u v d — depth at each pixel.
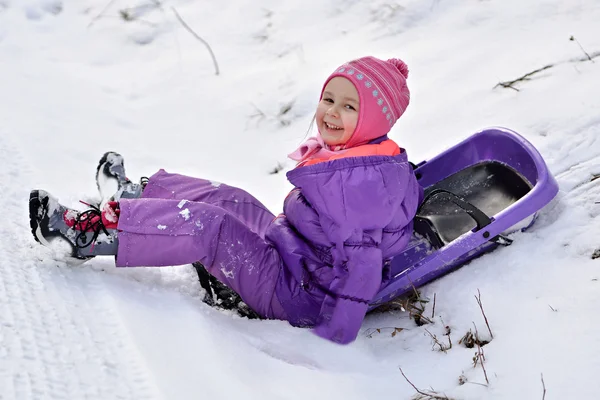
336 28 4.80
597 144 3.23
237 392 1.99
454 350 2.35
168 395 1.92
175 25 5.00
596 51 3.95
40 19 4.98
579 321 2.23
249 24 4.97
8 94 4.04
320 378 2.19
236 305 2.65
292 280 2.60
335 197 2.49
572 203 2.88
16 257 2.47
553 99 3.66
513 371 2.12
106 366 2.00
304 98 4.20
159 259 2.42
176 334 2.20
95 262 2.53
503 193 3.05
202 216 2.44
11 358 1.98
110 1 5.24
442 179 3.26
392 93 2.67
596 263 2.51
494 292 2.55
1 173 3.15
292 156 2.83
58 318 2.17
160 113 4.16
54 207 2.32
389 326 2.66
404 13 4.74
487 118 3.70
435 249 2.91
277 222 2.75
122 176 2.77
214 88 4.39
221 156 3.83
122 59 4.67
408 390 2.20
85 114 3.99
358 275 2.49
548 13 4.45
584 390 1.96
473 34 4.43
